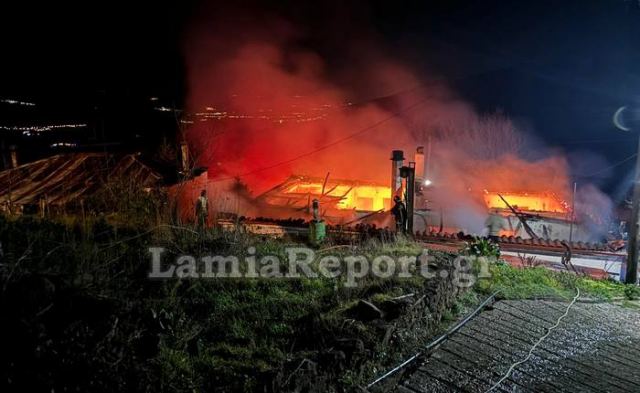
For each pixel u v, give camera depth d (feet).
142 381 13.55
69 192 58.54
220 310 19.35
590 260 56.34
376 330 18.89
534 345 22.72
